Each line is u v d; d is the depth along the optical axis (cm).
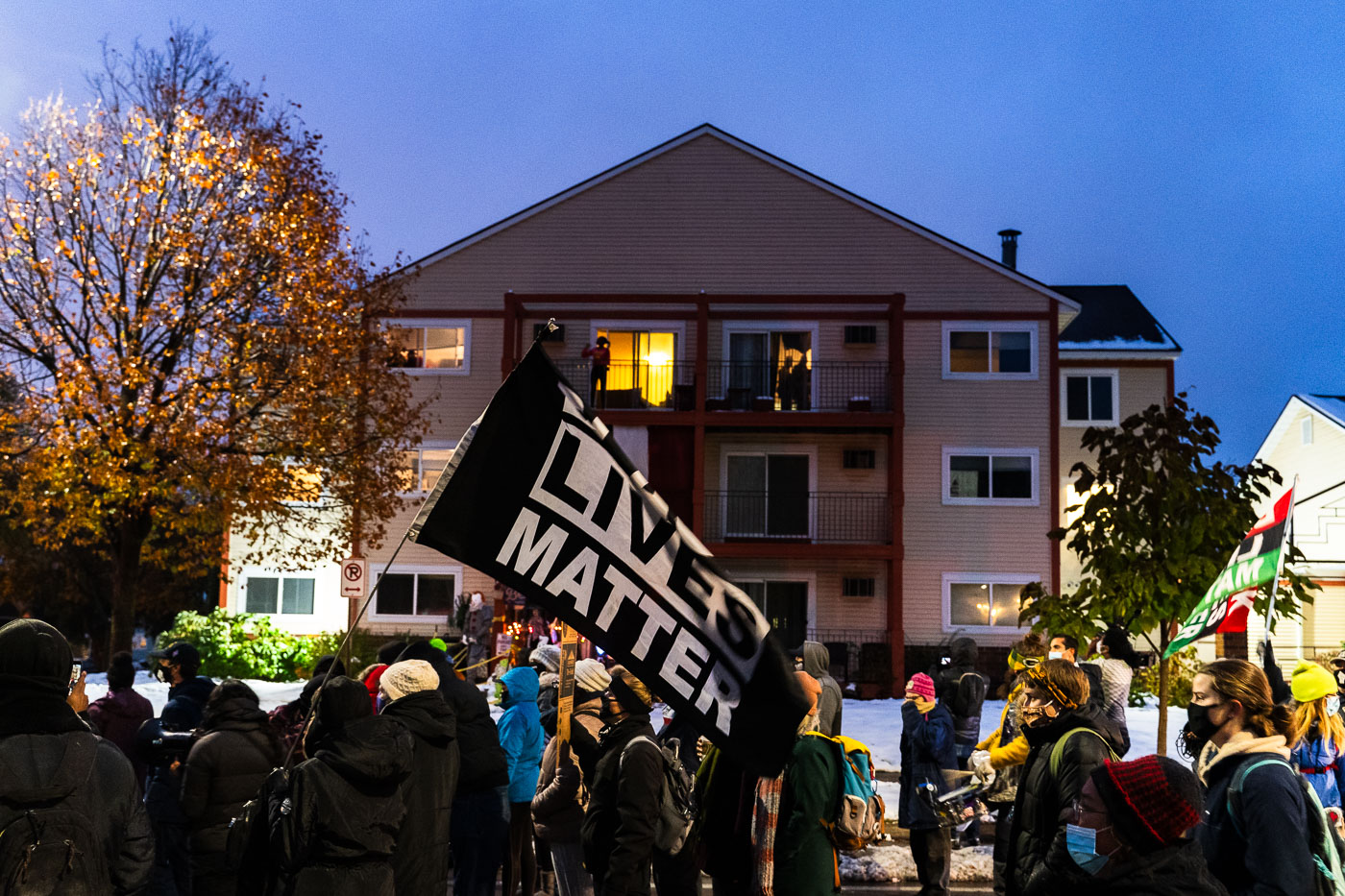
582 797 573
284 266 2295
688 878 508
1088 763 420
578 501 378
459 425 2880
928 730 691
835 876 466
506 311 2758
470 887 641
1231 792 372
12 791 320
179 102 2328
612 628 375
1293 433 3525
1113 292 3359
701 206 2912
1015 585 2809
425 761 480
